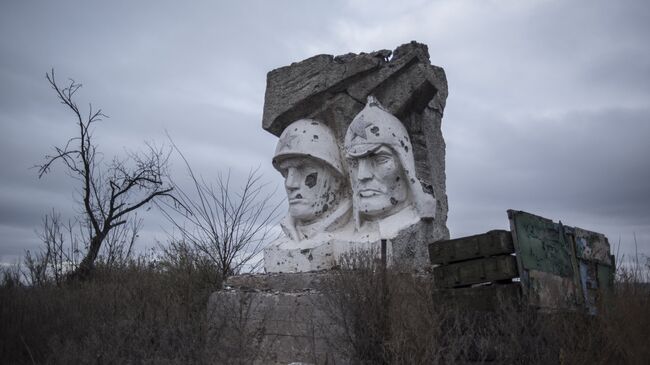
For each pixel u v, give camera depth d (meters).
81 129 11.87
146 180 12.34
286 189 7.15
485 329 4.34
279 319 5.59
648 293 5.05
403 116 6.95
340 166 7.00
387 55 6.96
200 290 6.93
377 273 4.83
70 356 5.06
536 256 4.63
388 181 6.51
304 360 5.32
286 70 7.40
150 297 6.33
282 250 6.79
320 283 5.62
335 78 7.00
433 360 4.22
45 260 8.73
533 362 4.16
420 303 4.72
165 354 4.93
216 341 4.94
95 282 8.29
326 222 6.86
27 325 6.21
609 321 4.50
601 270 5.39
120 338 5.12
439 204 7.04
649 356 4.22
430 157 7.06
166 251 8.55
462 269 4.77
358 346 4.65
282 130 7.54
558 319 4.40
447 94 7.63
